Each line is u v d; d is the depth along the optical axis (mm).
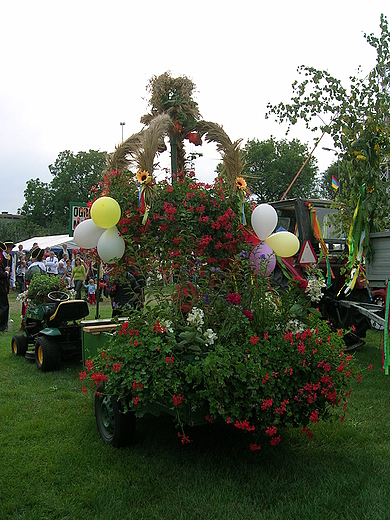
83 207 6816
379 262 5266
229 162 4359
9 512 2982
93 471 3486
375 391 5398
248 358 3234
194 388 3182
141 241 3852
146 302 3771
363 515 2873
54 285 7227
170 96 4668
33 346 8055
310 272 4340
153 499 3113
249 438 4043
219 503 3031
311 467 3516
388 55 6500
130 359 3277
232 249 4059
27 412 4836
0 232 39344
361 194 5352
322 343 3498
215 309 3670
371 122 5598
